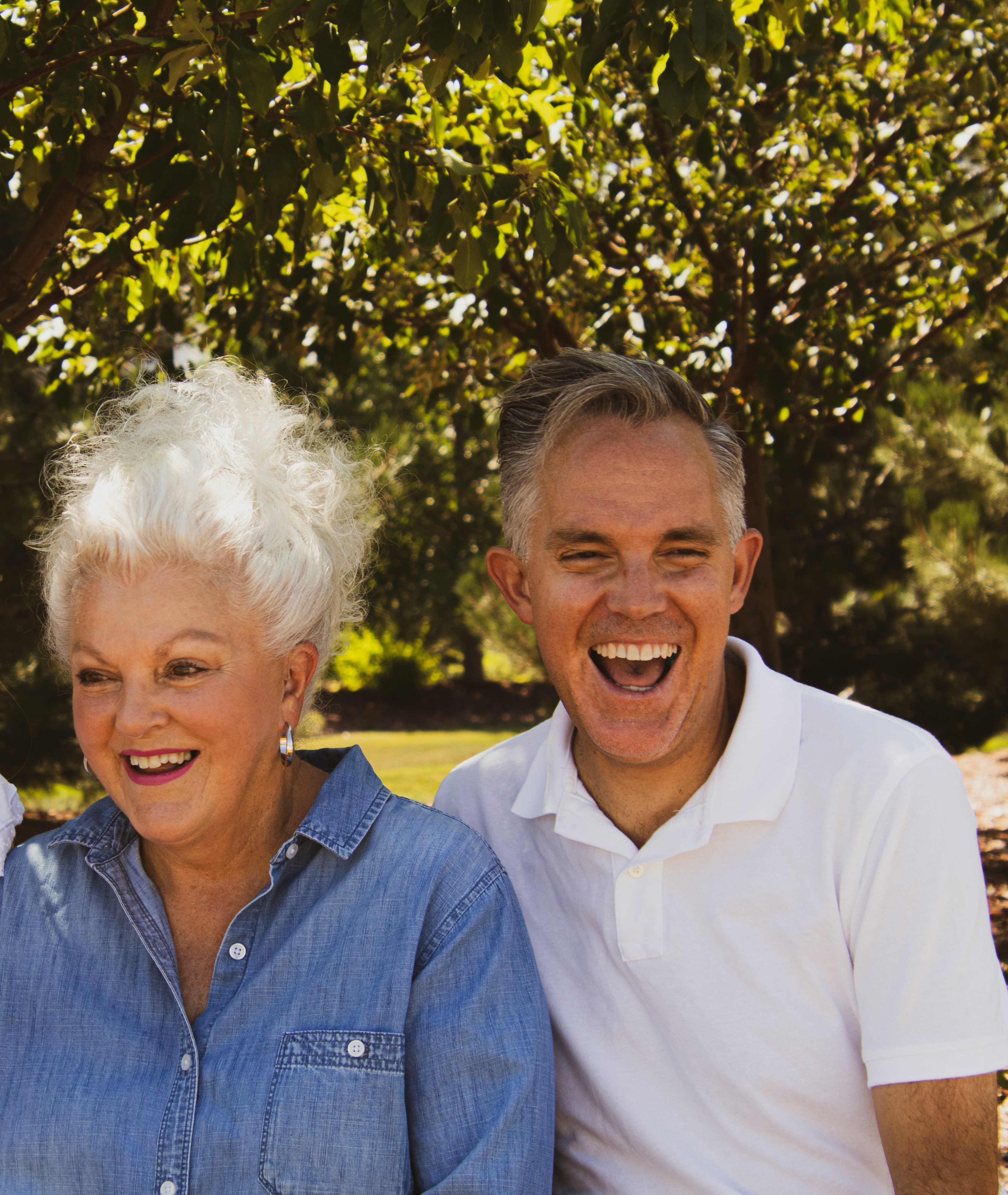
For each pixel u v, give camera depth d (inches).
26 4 108.2
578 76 102.8
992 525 339.9
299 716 62.0
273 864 58.9
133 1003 57.8
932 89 178.1
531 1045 57.2
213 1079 54.7
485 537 729.6
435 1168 55.5
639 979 61.5
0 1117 56.0
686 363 186.1
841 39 163.0
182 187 98.7
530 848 68.6
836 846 59.6
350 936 57.7
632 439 61.7
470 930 58.4
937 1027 55.3
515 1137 54.7
